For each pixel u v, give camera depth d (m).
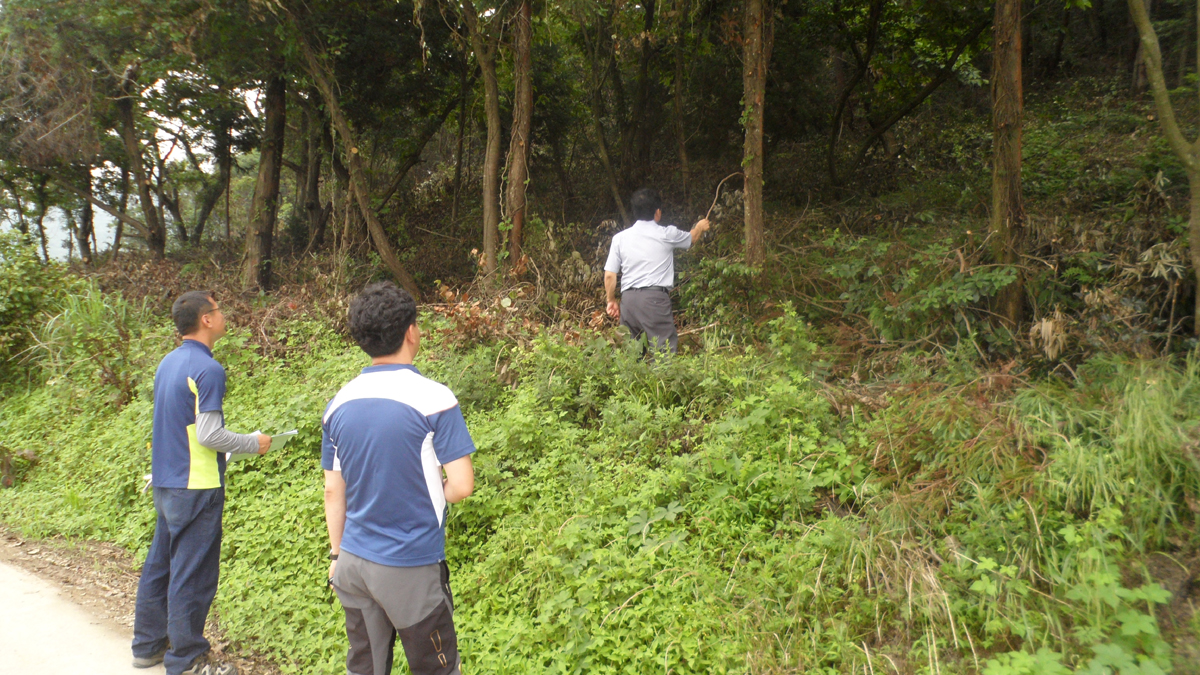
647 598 3.16
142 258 13.76
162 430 3.10
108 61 11.71
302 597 3.69
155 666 3.34
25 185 17.69
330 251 11.17
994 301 5.32
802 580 3.13
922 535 3.27
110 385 6.60
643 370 4.92
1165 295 4.70
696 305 6.70
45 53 11.52
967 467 3.48
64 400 6.73
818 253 6.79
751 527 3.58
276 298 9.52
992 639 2.75
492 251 8.17
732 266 6.17
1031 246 5.49
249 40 9.49
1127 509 3.05
